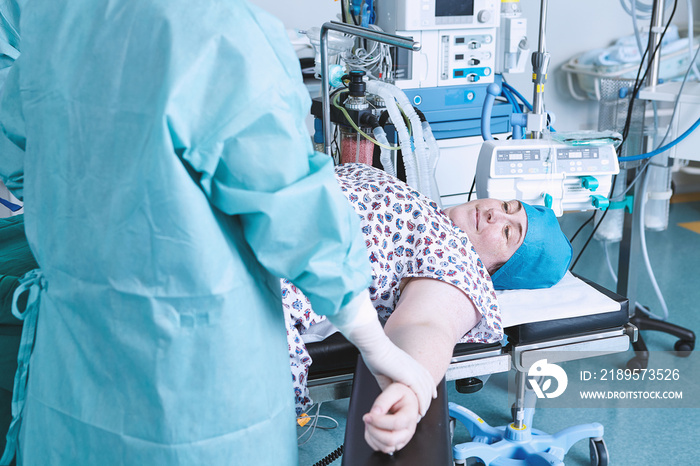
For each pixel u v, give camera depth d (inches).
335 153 95.7
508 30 104.4
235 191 32.3
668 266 137.6
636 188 101.2
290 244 33.2
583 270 137.8
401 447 40.2
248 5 33.4
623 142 96.0
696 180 188.4
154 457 35.2
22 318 40.2
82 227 34.6
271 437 37.6
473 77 102.4
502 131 106.3
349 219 34.3
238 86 31.2
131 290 33.4
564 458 80.6
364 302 36.2
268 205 32.1
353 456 40.3
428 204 66.4
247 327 35.3
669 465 77.9
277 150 31.9
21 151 44.9
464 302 57.9
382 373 39.3
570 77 168.2
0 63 64.7
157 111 30.9
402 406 39.0
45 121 35.8
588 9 168.2
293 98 32.9
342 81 91.3
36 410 38.4
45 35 36.2
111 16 33.7
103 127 33.3
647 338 110.4
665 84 103.5
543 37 81.7
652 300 121.9
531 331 64.7
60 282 36.4
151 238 32.5
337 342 60.1
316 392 59.6
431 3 96.0
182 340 33.7
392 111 77.8
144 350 33.9
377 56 97.6
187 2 32.2
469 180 106.8
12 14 64.6
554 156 80.8
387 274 61.7
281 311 39.3
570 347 66.5
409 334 49.6
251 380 35.9
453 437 83.7
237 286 34.5
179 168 31.5
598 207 83.1
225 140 31.3
